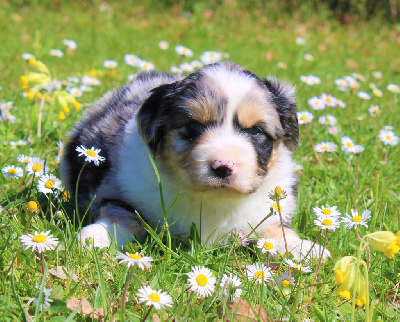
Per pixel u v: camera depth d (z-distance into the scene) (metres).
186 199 0.76
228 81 0.76
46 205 0.81
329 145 0.95
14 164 0.87
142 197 0.77
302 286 0.70
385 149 1.01
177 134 0.75
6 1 2.31
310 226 0.81
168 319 0.64
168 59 1.67
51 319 0.63
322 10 2.46
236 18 2.39
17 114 1.03
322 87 1.39
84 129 0.85
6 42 1.73
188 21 2.31
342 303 0.69
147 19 2.33
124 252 0.73
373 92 1.37
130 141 0.80
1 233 0.72
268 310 0.66
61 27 2.05
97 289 0.66
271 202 0.78
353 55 2.00
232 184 0.73
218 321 0.65
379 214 0.81
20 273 0.68
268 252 0.71
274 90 0.79
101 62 1.53
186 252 0.74
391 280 0.73
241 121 0.75
